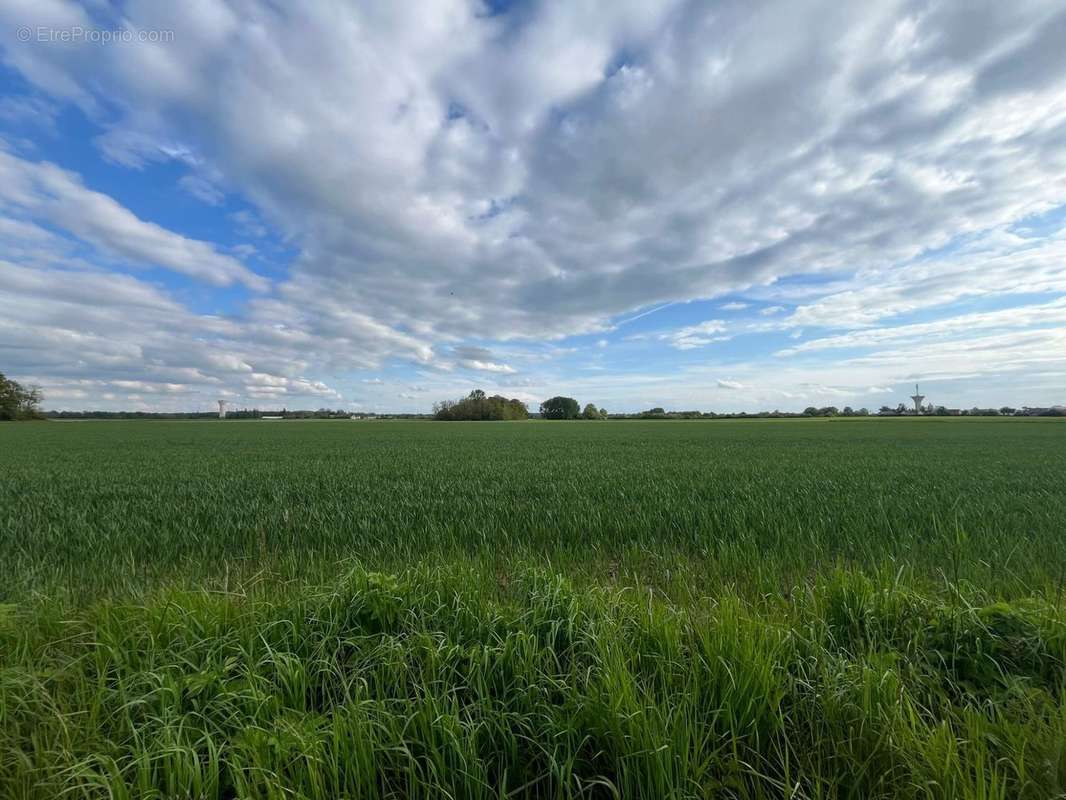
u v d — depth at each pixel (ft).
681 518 20.30
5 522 21.68
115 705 7.72
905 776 6.30
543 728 7.02
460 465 49.11
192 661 8.50
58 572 14.42
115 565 15.15
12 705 7.50
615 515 21.26
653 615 9.23
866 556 15.66
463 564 13.32
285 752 6.41
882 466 44.73
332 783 6.27
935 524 18.47
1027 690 7.32
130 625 9.69
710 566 14.79
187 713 7.16
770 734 7.03
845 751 6.75
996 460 51.13
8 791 6.26
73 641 9.43
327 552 17.33
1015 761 6.22
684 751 6.36
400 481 35.60
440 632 9.04
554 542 18.21
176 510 23.95
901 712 6.96
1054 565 13.69
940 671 8.21
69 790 6.02
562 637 9.09
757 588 12.35
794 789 6.17
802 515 20.80
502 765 6.77
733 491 28.17
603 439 111.75
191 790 6.24
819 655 8.24
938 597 10.55
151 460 59.11
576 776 6.30
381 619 9.59
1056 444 81.76
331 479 37.60
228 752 6.67
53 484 35.81
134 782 6.31
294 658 8.19
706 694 7.50
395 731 6.86
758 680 7.29
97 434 146.92
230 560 16.56
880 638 9.11
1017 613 8.72
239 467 48.75
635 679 7.61
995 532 17.40
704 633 8.48
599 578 14.47
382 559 16.33
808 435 126.82
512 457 60.08
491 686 7.91
